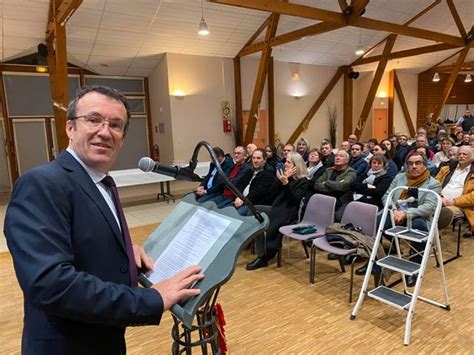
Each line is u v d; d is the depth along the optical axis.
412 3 7.61
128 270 0.86
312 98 9.94
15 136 7.38
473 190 3.17
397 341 2.03
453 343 1.99
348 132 10.66
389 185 3.40
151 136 8.79
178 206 1.23
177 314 0.78
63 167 0.80
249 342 2.07
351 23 5.73
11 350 2.08
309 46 8.67
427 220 2.71
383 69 8.82
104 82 8.00
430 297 2.49
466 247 3.42
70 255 0.73
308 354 1.95
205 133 8.15
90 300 0.67
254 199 3.48
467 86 12.71
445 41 7.88
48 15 5.57
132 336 2.17
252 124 7.74
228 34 7.30
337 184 3.56
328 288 2.75
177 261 0.95
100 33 6.30
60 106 5.29
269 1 4.92
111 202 0.92
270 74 8.98
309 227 2.97
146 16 6.14
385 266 2.21
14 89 7.25
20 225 0.69
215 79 8.13
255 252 3.58
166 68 7.48
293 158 3.52
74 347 0.80
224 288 2.80
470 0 8.06
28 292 0.66
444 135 6.57
